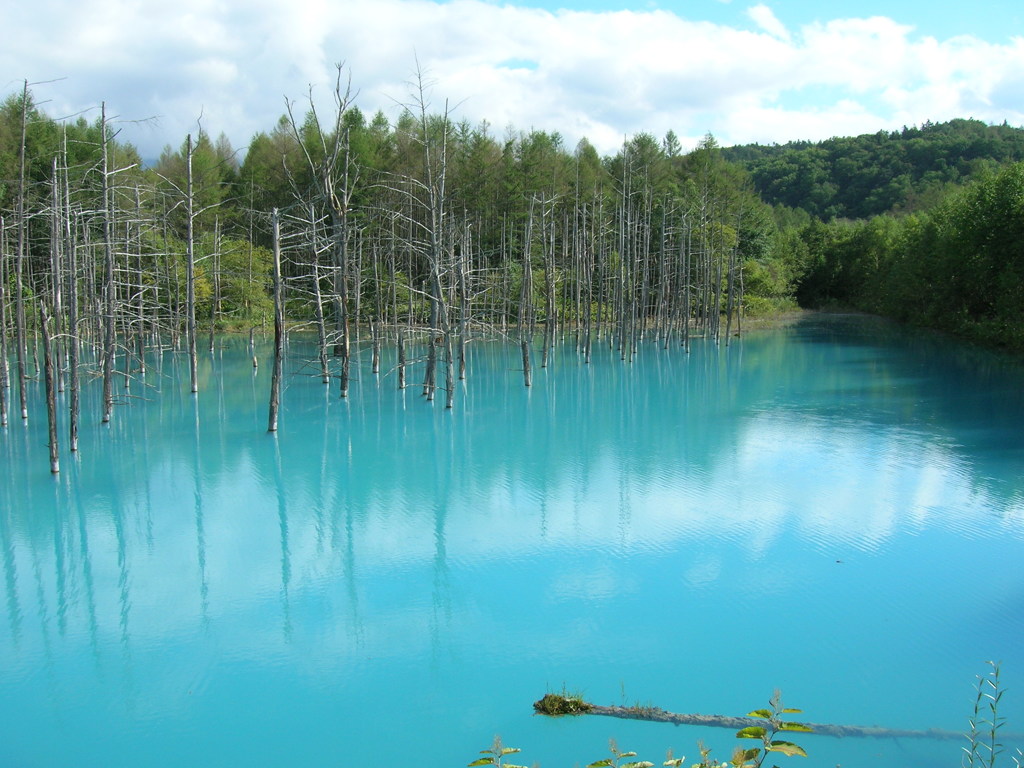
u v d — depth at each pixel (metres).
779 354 37.81
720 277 43.44
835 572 10.98
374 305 42.75
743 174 65.06
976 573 10.84
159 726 7.62
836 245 77.31
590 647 9.00
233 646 9.19
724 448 18.23
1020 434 19.05
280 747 7.27
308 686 8.30
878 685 8.11
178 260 43.44
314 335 47.41
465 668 8.59
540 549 12.04
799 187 121.06
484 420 22.03
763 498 14.34
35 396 26.31
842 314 66.56
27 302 35.47
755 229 62.06
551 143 60.38
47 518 13.83
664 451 18.08
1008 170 41.12
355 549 12.20
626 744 7.14
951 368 31.44
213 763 7.04
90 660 8.91
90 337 30.23
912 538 12.19
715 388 27.39
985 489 14.61
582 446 18.70
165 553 12.16
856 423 20.84
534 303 44.72
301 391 27.42
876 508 13.65
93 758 7.15
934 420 21.05
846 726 7.36
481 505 14.26
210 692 8.21
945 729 7.34
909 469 16.08
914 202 94.25
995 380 27.92
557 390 27.25
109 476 16.42
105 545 12.52
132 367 33.94
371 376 31.41
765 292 62.78
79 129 44.88
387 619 9.80
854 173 117.62
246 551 12.19
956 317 46.72
